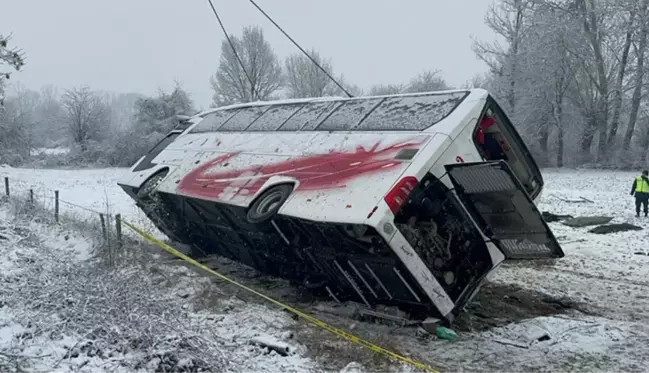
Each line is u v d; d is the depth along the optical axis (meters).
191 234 11.00
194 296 8.10
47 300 6.24
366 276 7.17
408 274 6.50
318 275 8.12
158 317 5.90
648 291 8.99
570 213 17.62
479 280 7.20
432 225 6.82
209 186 9.13
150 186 10.80
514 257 7.42
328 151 7.80
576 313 7.88
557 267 10.71
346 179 6.93
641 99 40.75
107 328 5.49
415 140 6.95
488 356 6.21
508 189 6.03
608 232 14.23
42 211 14.16
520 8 41.53
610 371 5.84
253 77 46.22
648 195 16.44
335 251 7.20
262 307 7.66
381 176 6.62
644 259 11.27
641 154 39.09
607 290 9.06
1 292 6.67
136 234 12.85
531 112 41.28
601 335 6.81
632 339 6.77
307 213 6.80
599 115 41.91
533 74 41.03
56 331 5.42
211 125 11.51
